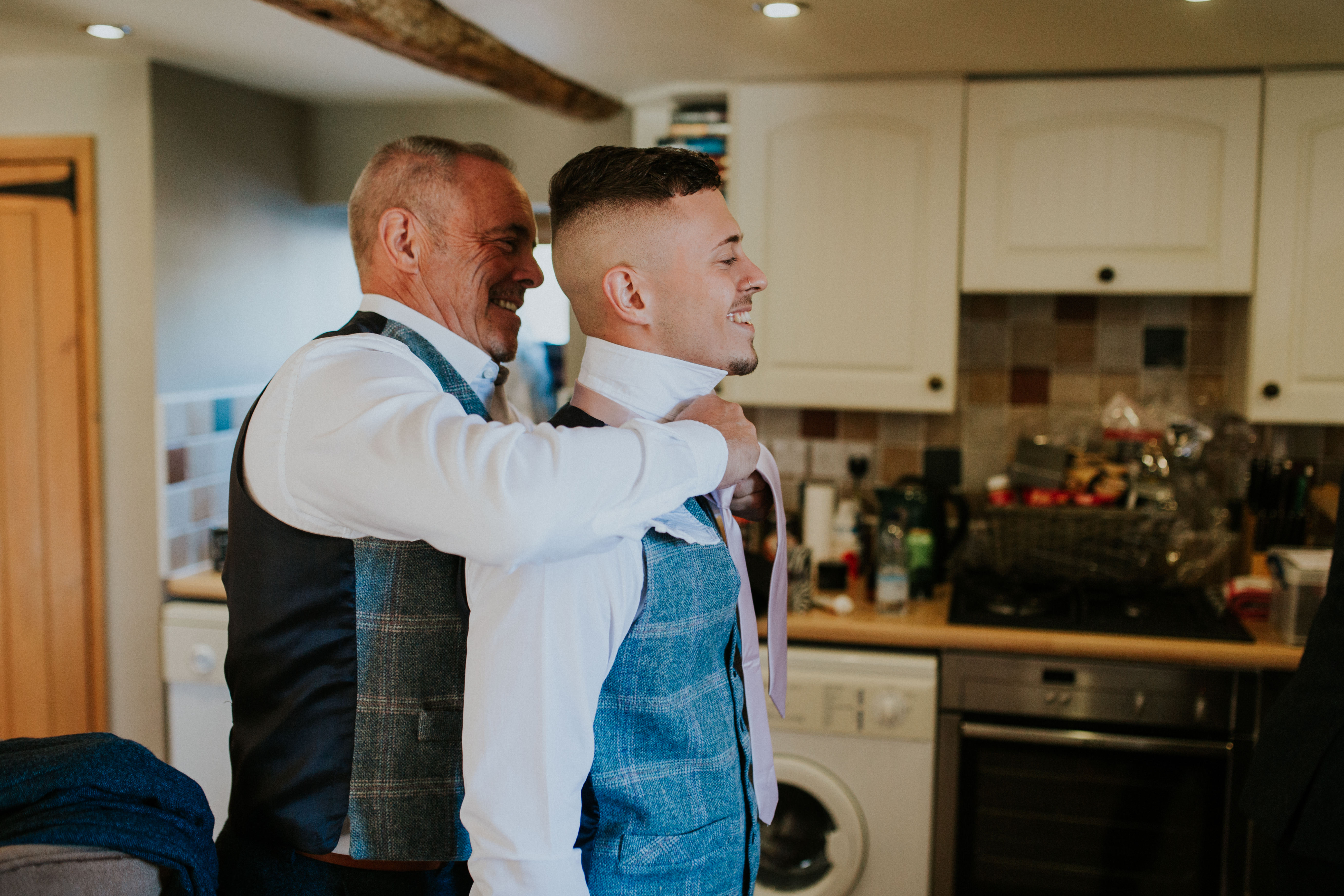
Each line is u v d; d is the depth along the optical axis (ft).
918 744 7.20
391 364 3.03
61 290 8.07
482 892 2.59
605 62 7.32
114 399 8.10
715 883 3.07
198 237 8.28
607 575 2.72
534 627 2.60
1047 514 7.60
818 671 7.27
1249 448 8.32
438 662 3.12
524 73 6.97
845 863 7.27
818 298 8.04
